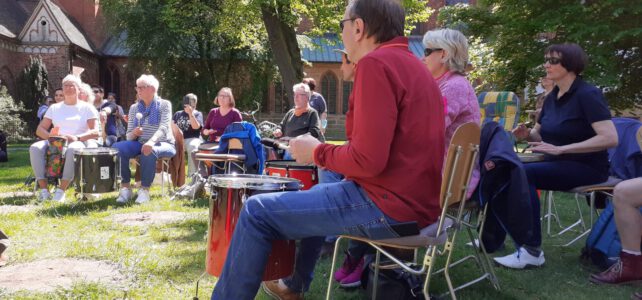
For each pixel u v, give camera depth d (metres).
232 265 2.45
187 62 27.17
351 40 2.49
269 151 6.99
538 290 3.68
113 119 10.84
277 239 2.55
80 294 3.39
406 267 2.45
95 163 6.82
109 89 37.56
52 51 32.34
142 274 3.88
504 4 12.79
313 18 19.06
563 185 4.27
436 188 2.42
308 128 7.03
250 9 17.75
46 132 7.54
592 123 4.16
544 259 4.30
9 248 4.58
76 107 7.68
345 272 3.70
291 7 17.31
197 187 7.70
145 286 3.61
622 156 4.74
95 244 4.79
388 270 3.17
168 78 26.81
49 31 32.38
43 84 29.22
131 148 7.38
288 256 2.83
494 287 3.64
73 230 5.41
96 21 37.59
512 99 5.47
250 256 2.42
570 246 5.00
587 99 4.18
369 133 2.14
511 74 13.15
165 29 25.09
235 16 19.98
